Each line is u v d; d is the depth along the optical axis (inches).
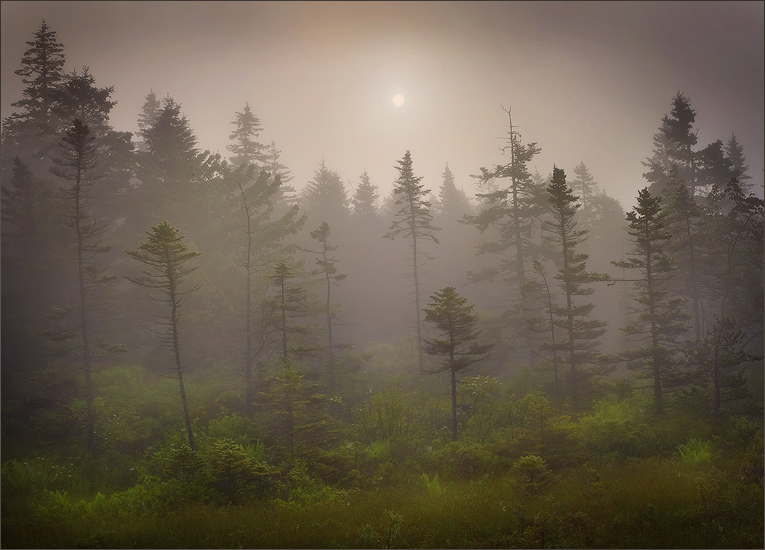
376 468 655.8
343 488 576.7
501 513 417.7
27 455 726.5
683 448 629.0
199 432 813.2
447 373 1170.6
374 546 363.6
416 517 431.2
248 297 1087.6
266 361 1158.3
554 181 994.1
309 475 593.0
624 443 667.4
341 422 866.1
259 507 496.1
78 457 733.3
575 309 911.7
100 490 627.5
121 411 853.8
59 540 417.7
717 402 754.2
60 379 956.0
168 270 764.6
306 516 445.4
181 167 1407.5
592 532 362.0
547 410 614.9
